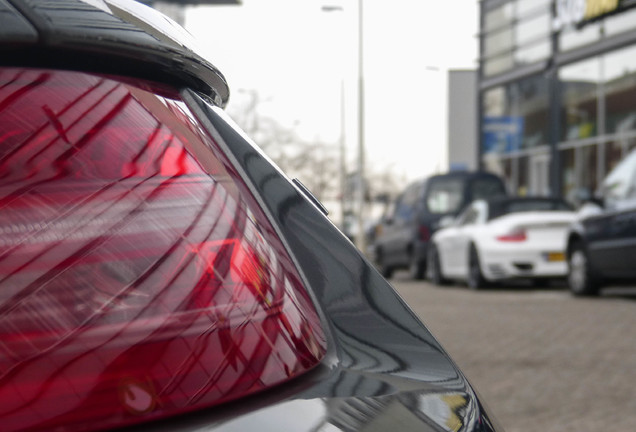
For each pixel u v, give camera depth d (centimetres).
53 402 76
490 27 2991
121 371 80
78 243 85
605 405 495
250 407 84
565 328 809
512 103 2867
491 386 548
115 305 83
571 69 2498
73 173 88
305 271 109
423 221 1752
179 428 79
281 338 94
